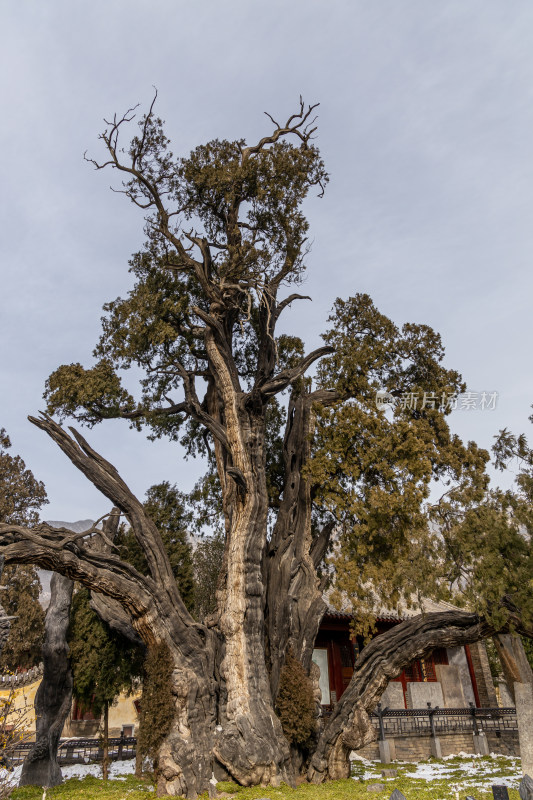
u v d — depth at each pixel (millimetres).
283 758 17703
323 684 29172
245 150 25797
